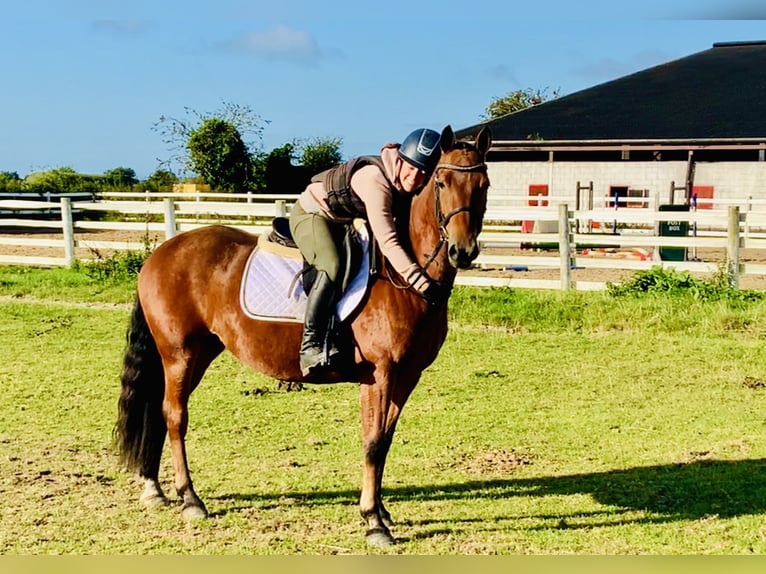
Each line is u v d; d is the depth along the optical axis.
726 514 5.23
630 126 32.03
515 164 32.50
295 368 5.02
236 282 5.17
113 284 14.58
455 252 4.29
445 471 6.16
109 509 5.39
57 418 7.57
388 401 4.72
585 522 5.12
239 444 6.85
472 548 4.71
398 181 4.64
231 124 37.19
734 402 7.96
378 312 4.67
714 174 30.66
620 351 10.09
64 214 16.73
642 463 6.29
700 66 38.12
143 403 5.43
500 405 7.96
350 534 4.95
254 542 4.83
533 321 11.58
